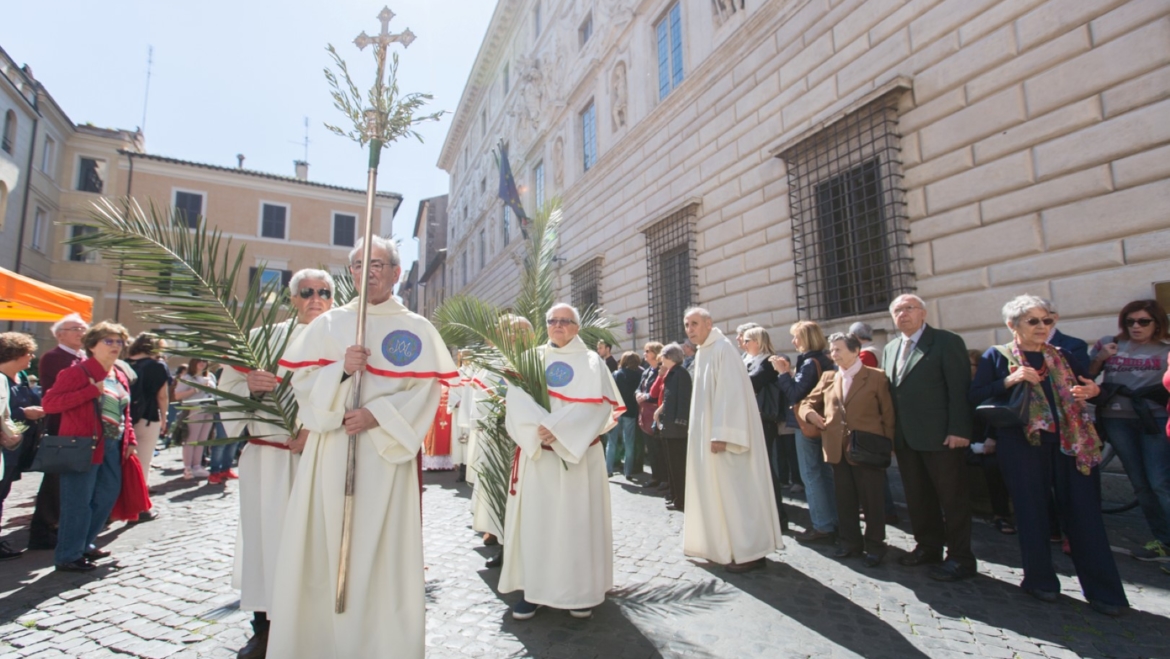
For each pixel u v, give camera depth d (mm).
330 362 2555
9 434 4281
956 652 2742
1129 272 4836
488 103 27375
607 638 2969
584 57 15969
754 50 9344
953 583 3627
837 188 7891
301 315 3293
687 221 10773
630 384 7645
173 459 10922
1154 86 4746
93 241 2828
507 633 3055
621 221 13516
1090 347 5070
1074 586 3523
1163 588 3430
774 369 5707
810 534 4637
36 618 3287
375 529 2391
